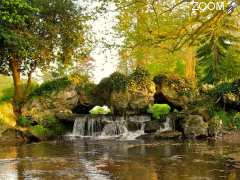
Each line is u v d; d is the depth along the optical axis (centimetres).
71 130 2633
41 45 2638
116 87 2839
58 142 2231
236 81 2638
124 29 1091
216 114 2456
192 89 2853
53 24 2711
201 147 1853
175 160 1513
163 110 2606
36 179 1245
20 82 2877
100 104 2950
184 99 2814
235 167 1356
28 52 2588
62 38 2736
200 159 1523
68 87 2809
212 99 2634
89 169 1381
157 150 1792
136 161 1513
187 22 984
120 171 1333
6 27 2441
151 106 2700
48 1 2691
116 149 1866
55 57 2808
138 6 1010
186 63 3366
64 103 2769
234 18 1045
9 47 2517
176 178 1206
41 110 2664
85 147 1973
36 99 2684
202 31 959
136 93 2789
